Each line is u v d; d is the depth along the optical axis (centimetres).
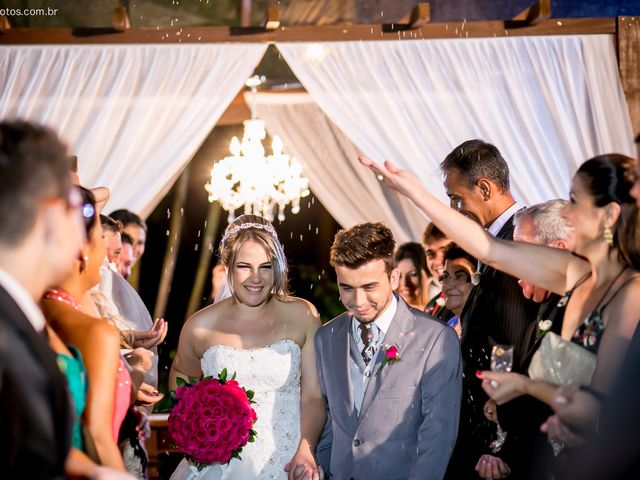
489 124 527
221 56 530
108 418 204
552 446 249
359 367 303
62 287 234
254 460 331
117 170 525
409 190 247
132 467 258
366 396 295
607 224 228
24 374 150
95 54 522
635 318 216
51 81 515
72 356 195
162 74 526
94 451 193
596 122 524
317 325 350
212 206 1014
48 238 164
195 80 529
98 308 312
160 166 527
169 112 529
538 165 526
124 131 524
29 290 163
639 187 224
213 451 317
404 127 530
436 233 472
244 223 344
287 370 340
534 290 287
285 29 530
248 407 325
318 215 1000
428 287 538
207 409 320
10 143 161
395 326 300
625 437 204
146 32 525
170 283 1041
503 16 602
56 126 514
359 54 531
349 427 299
